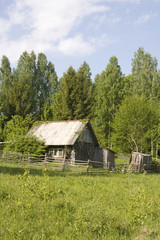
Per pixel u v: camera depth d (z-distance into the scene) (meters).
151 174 27.00
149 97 51.44
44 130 32.28
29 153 27.06
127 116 37.31
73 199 10.33
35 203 8.73
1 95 52.91
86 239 6.37
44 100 56.62
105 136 52.00
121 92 55.75
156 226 7.91
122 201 11.25
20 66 58.50
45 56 60.16
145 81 53.12
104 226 7.10
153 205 10.14
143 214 8.43
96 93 63.66
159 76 52.41
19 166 21.72
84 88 51.06
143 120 37.47
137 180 19.73
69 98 49.91
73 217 7.92
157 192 14.33
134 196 10.16
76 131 30.41
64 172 21.03
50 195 9.66
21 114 49.88
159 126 39.28
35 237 6.18
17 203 8.36
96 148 31.91
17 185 11.20
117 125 38.72
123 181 18.20
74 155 29.36
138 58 57.53
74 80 51.03
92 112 51.16
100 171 23.69
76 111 48.47
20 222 6.95
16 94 50.38
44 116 50.00
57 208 8.70
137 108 37.62
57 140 29.73
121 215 8.88
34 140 28.38
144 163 29.72
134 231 7.45
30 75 55.44
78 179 16.86
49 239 6.22
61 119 48.69
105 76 59.50
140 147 38.22
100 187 14.31
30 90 51.75
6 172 16.33
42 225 7.00
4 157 25.86
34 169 20.39
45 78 58.97
